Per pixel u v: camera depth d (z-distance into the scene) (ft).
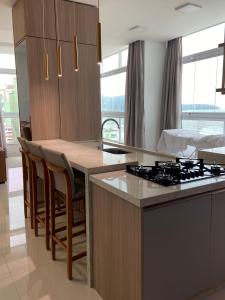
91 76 13.17
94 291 6.72
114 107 27.32
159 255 5.24
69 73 12.58
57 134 12.60
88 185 6.43
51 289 6.77
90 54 13.00
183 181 5.60
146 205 4.72
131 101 22.41
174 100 20.59
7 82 25.08
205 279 6.17
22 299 6.42
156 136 22.52
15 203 12.89
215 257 6.24
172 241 5.38
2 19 14.76
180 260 5.60
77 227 9.68
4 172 16.28
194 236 5.73
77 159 7.33
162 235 5.21
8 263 7.86
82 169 6.59
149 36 19.52
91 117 13.41
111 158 7.48
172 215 5.28
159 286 5.36
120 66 25.45
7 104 25.21
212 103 18.34
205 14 14.71
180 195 5.09
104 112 28.86
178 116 20.54
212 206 5.91
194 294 6.05
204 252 6.00
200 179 5.74
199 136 15.20
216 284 6.42
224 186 5.74
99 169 6.49
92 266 6.79
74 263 7.89
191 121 20.07
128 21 15.85
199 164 6.72
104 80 28.73
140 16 14.94
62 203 10.56
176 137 16.11
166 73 21.24
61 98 12.53
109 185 5.50
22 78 12.57
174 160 8.03
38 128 12.13
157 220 5.09
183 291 5.81
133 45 21.48
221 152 7.75
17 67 13.10
